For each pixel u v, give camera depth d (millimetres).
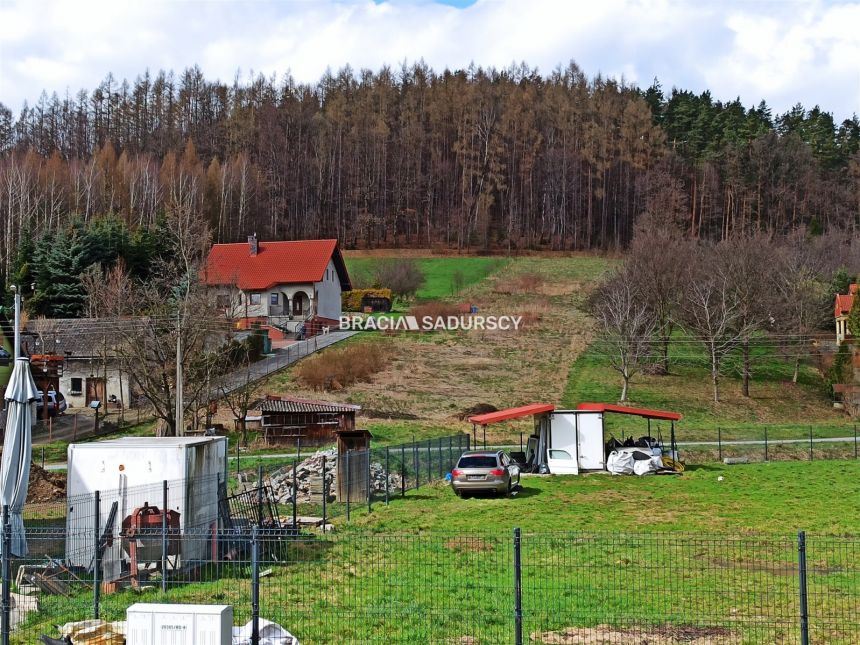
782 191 156750
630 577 18500
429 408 63188
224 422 56219
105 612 15961
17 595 16688
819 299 88000
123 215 123125
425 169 176750
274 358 74875
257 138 178125
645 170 170250
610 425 59938
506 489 33000
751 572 19047
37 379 60594
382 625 14859
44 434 54031
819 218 157625
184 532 19125
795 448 51219
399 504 31219
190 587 17797
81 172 131750
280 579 18375
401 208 169750
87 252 85938
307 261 90562
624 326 72500
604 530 25422
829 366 73312
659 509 29938
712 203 158750
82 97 185375
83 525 19844
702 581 18062
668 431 58719
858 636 14117
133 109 188000
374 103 190000
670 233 114125
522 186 173625
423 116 185250
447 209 171250
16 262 90375
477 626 14789
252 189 153250
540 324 94875
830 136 176000
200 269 75312
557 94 187375
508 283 122188
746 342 72312
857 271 105062
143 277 91312
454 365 77625
